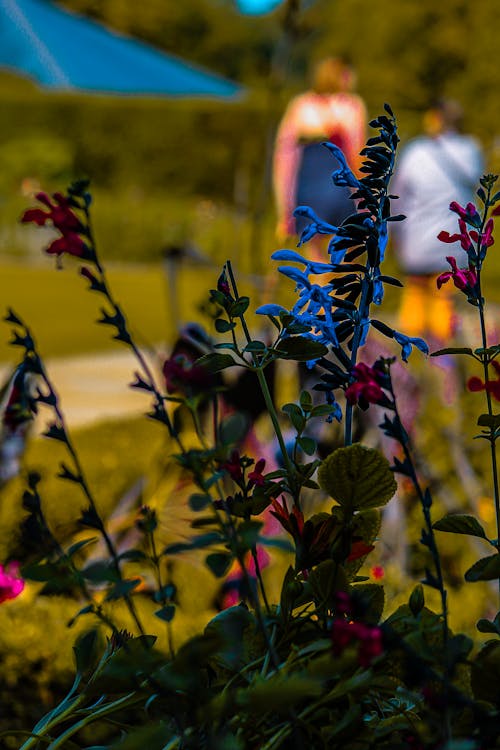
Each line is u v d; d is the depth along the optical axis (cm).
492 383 114
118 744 102
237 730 108
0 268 2292
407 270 634
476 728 105
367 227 123
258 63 5834
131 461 651
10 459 276
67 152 3069
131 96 3127
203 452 105
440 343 568
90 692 106
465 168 662
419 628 105
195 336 125
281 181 625
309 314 123
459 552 463
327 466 115
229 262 121
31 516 109
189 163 3098
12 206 2583
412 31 4488
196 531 329
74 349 1269
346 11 4628
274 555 382
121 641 120
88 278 112
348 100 649
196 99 3102
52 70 2892
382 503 116
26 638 348
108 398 981
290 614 117
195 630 335
